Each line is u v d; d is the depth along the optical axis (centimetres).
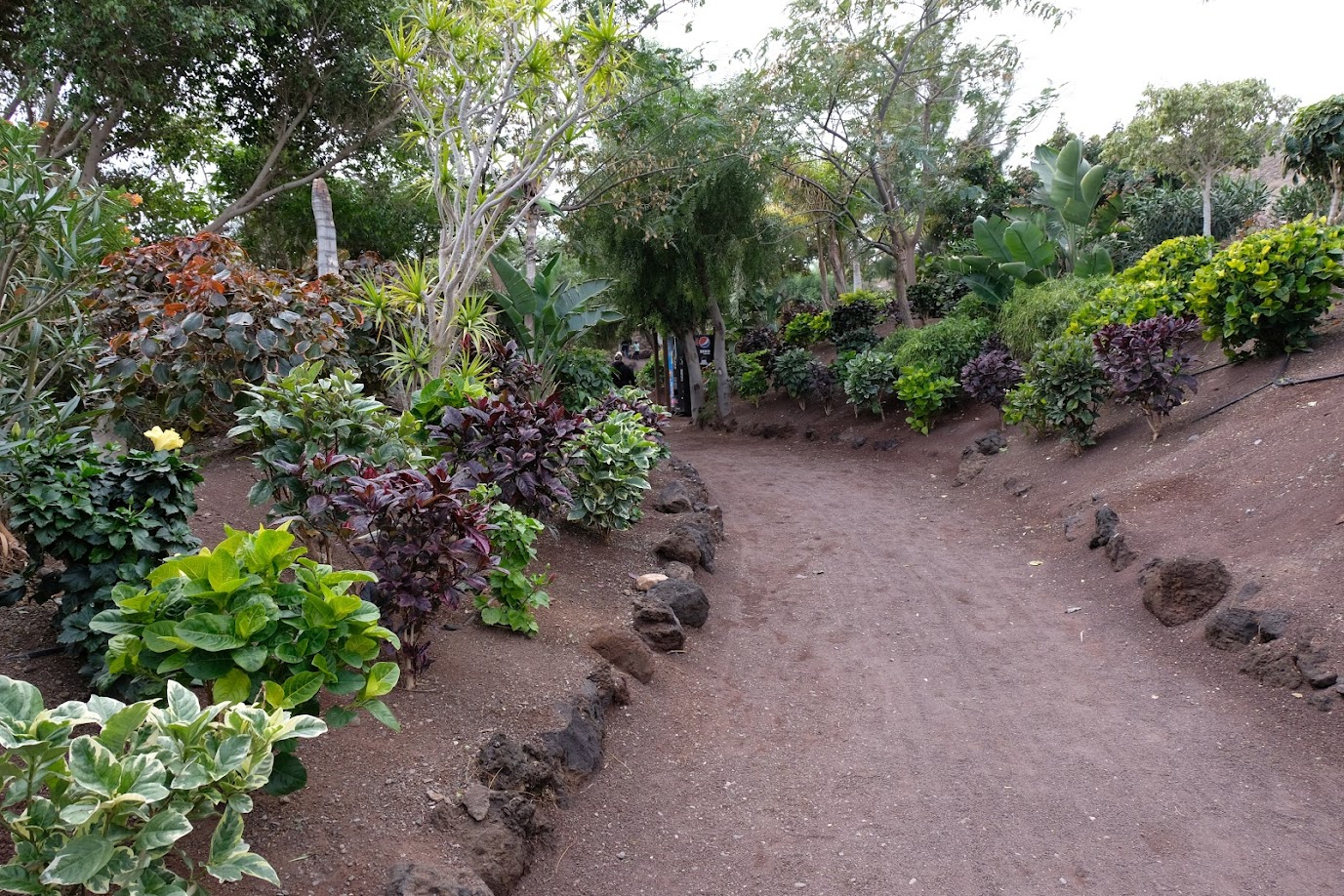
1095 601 582
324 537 407
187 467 322
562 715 374
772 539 832
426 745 325
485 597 439
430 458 497
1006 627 566
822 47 1427
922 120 1611
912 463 1199
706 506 856
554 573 565
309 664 267
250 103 1345
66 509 286
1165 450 759
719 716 451
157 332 513
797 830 347
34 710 201
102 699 217
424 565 353
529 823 311
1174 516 625
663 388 2444
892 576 692
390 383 712
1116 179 1930
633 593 564
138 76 1090
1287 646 434
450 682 376
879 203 1644
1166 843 329
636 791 370
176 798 207
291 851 254
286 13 1172
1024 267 1295
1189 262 1002
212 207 1535
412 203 1467
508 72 711
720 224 1544
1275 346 815
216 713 222
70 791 194
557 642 450
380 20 1199
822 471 1220
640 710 440
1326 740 383
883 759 403
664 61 1276
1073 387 846
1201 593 510
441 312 705
